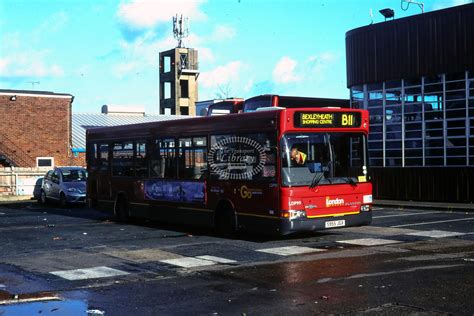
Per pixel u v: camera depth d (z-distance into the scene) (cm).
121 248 1279
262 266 1030
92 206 2012
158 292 838
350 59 2828
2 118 3822
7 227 1747
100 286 887
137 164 1770
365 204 1386
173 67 8744
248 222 1356
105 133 1938
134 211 1786
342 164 1359
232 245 1300
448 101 2414
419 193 2492
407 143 2569
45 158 3938
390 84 2638
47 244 1362
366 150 1402
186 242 1362
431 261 1038
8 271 1019
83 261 1115
